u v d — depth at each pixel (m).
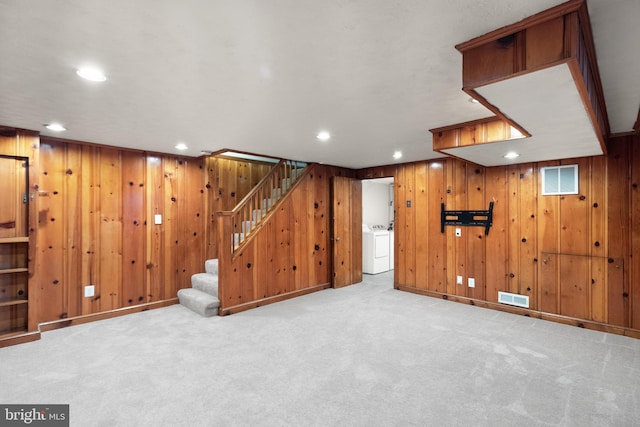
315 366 2.63
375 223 8.16
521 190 4.02
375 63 1.75
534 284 3.90
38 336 3.17
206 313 3.87
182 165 4.54
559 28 1.29
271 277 4.58
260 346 3.03
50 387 2.31
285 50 1.60
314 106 2.43
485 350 2.94
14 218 3.12
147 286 4.19
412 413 2.03
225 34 1.45
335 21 1.36
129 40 1.49
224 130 3.13
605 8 1.25
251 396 2.21
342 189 5.54
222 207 5.02
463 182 4.52
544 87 1.56
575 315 3.61
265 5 1.24
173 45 1.54
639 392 2.25
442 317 3.89
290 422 1.94
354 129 3.09
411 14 1.31
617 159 3.36
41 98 2.24
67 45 1.53
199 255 4.72
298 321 3.74
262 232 4.48
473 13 1.31
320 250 5.34
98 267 3.80
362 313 4.04
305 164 5.45
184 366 2.63
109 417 1.98
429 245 4.88
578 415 2.00
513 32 1.41
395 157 4.68
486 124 2.74
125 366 2.63
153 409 2.06
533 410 2.05
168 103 2.35
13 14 1.27
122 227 3.98
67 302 3.58
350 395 2.22
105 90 2.10
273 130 3.13
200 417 1.98
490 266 4.27
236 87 2.06
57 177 3.52
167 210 4.39
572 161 3.64
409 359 2.76
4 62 1.70
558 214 3.74
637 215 3.26
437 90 2.13
